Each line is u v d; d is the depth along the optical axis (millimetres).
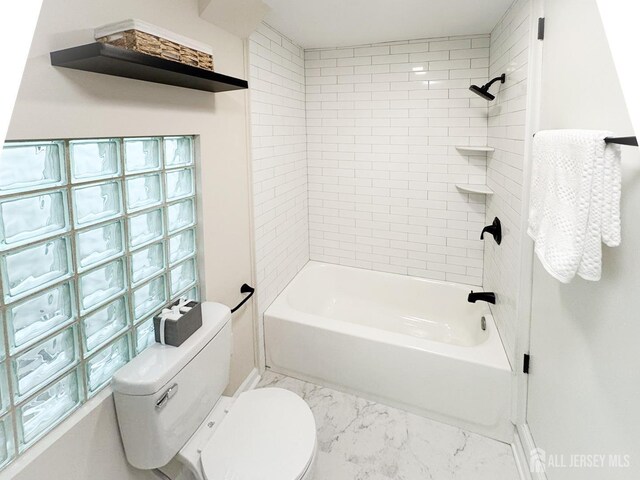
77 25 975
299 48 2662
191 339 1309
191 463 1244
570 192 938
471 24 2164
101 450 1139
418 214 2748
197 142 1533
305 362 2250
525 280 1646
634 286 846
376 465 1712
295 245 2812
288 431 1319
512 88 1801
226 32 1687
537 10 1465
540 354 1514
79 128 999
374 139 2742
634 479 841
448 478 1645
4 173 875
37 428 992
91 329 1138
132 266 1278
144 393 1104
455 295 2684
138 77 1146
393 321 2814
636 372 835
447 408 1933
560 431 1296
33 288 951
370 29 2258
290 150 2602
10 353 903
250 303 2133
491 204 2348
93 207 1113
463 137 2518
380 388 2076
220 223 1732
